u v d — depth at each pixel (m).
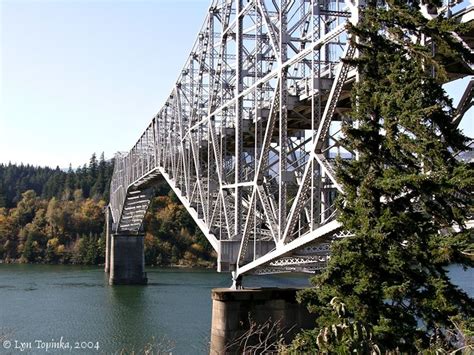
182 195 40.19
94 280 81.00
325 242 21.12
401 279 14.88
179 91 42.59
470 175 13.16
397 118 14.33
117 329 43.28
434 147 13.70
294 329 27.22
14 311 51.91
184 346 36.88
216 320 27.05
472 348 11.41
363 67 15.61
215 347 26.83
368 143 15.32
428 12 15.27
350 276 15.18
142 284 76.00
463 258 13.73
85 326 44.72
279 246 22.42
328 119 18.91
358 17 16.83
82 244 114.75
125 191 77.00
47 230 121.69
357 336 10.09
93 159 154.12
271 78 23.80
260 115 25.55
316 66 21.17
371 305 14.81
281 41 22.47
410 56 14.75
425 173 14.16
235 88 28.98
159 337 40.00
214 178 34.97
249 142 33.84
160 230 110.12
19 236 121.06
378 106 15.02
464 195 14.38
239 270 27.39
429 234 14.44
